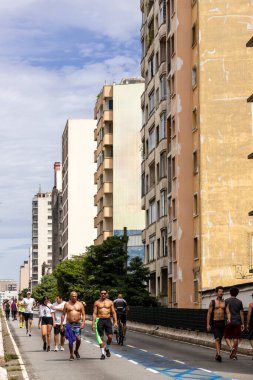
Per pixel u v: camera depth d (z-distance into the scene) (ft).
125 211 323.98
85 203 486.79
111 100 334.03
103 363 73.31
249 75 164.86
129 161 326.65
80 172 488.85
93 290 209.87
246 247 160.04
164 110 199.21
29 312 133.28
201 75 165.48
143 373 62.85
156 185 213.46
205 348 99.91
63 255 529.86
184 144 173.88
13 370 64.34
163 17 203.00
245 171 162.09
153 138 220.02
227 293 144.87
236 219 160.86
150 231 223.30
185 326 121.70
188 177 173.27
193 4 174.19
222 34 166.50
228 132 163.53
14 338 124.47
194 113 173.27
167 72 191.72
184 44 176.55
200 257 161.38
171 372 63.82
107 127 332.39
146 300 200.23
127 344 108.37
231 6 167.32
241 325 79.10
